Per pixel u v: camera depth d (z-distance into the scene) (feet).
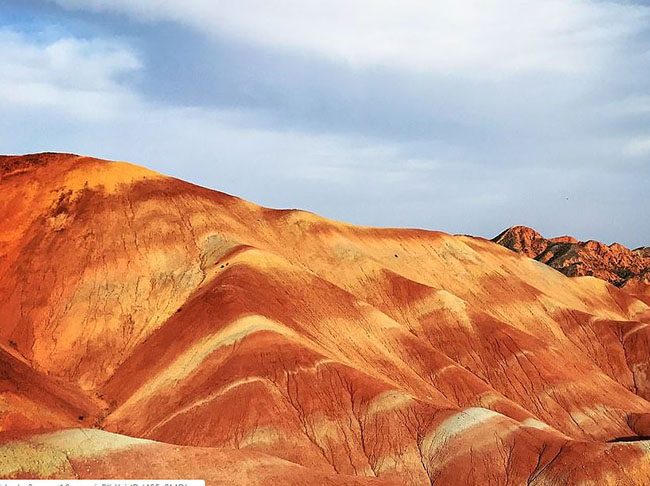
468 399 400.06
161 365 378.12
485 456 303.07
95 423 352.28
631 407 446.60
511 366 459.73
